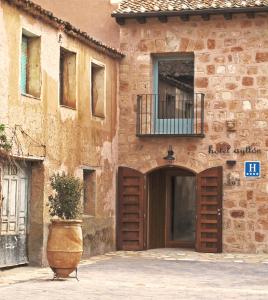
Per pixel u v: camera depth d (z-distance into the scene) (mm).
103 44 20594
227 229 21484
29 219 17000
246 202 21406
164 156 21938
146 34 22281
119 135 22266
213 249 21406
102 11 22781
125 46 22406
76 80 19109
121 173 22125
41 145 16922
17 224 16531
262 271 16734
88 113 19938
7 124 15367
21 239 16719
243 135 21531
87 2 22938
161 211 23391
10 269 16188
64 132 18266
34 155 16578
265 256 20500
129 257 19922
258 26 21578
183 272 16375
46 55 17250
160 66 22672
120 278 14961
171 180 23750
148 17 21891
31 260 16922
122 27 22453
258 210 21328
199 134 21516
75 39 19031
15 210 16406
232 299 12117
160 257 19984
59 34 17922
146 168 22000
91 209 20406
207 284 14258
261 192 21344
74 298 11773
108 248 21359
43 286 13297
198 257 20062
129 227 22000
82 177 19453
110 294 12383
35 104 16641
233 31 21719
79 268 16828
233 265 18016
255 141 21438
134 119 22219
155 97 22422
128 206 22047
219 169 21500
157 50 22172
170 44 22109
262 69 21516
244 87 21594
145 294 12500
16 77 15773
